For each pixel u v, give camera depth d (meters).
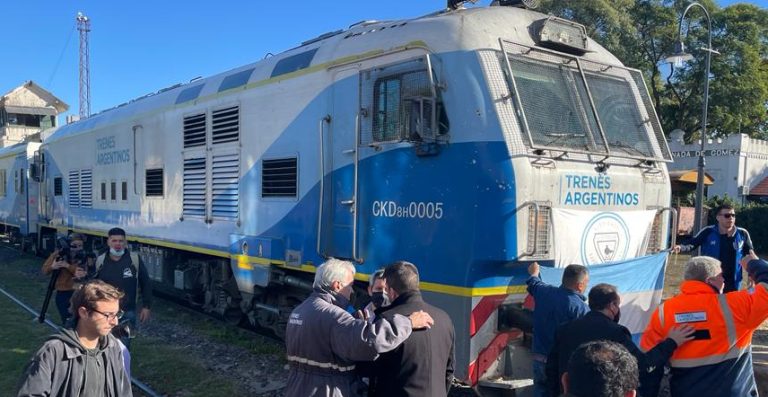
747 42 28.55
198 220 8.34
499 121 4.82
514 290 5.01
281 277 6.83
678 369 3.89
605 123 5.66
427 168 5.12
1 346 7.20
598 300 3.74
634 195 5.64
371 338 3.16
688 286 3.86
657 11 27.66
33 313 9.02
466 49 5.01
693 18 28.38
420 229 5.14
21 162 17.25
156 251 9.90
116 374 3.17
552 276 4.92
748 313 3.70
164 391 5.93
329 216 6.04
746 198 25.72
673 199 20.23
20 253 17.64
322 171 6.13
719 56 28.17
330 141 6.08
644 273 5.64
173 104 9.05
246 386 6.09
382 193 5.49
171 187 9.05
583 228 5.14
